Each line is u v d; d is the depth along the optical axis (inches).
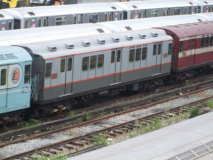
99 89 1939.0
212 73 2807.6
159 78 2308.1
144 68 2138.3
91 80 1886.1
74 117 1702.8
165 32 2288.4
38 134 1546.5
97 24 2289.6
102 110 1820.9
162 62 2237.9
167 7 3516.2
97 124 1691.7
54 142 1486.2
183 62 2380.7
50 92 1713.8
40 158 1322.6
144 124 1689.2
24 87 1612.9
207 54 2573.8
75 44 1829.5
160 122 1699.1
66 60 1756.9
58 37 2005.4
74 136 1556.3
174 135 1045.8
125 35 2059.5
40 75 1669.5
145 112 1877.5
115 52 1967.3
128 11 3191.4
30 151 1358.3
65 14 2802.7
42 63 1657.2
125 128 1638.8
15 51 1595.7
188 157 929.5
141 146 971.3
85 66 1844.2
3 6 3567.9
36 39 1930.4
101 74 1925.4
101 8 3061.0
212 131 1086.4
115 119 1760.6
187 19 2832.2
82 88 1852.9
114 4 3216.0
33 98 1688.0
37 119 1739.7
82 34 2100.1
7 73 1542.8
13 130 1509.6
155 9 3405.5
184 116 1809.8
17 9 2620.6
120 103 1920.5
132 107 1956.2
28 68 1617.9
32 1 3735.2
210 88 2347.4
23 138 1498.5
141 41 2094.0
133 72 2084.2
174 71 2353.6
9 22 2529.5
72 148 1419.8
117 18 3161.9
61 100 1803.6
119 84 2027.6
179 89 2220.7
